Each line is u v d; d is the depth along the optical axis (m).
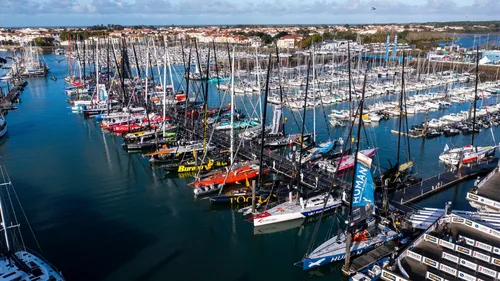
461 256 39.59
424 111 125.12
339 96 138.62
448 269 37.69
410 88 159.00
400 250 47.53
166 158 81.81
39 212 60.50
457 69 192.38
